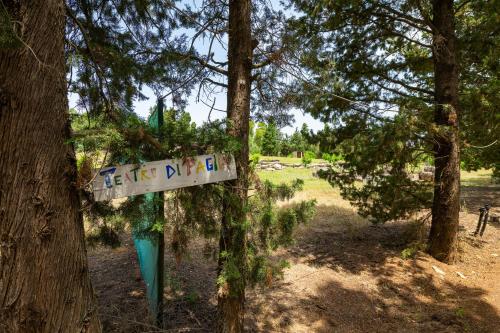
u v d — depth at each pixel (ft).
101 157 7.27
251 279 9.91
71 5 11.34
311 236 23.85
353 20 19.79
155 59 12.10
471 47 20.29
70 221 6.54
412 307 14.99
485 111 19.24
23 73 5.88
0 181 5.97
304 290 15.67
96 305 7.26
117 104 11.83
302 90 12.03
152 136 8.04
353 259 19.49
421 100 18.12
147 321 11.28
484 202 38.29
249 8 9.86
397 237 23.62
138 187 7.72
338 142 21.53
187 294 14.28
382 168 19.74
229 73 10.02
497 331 13.24
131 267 16.79
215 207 9.59
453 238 19.51
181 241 9.44
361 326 13.46
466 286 17.03
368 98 20.51
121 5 11.89
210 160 8.76
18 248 6.00
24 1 5.90
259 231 9.87
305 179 51.44
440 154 19.63
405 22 18.90
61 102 6.46
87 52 10.61
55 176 6.26
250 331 12.34
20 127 5.90
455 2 21.74
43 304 6.16
